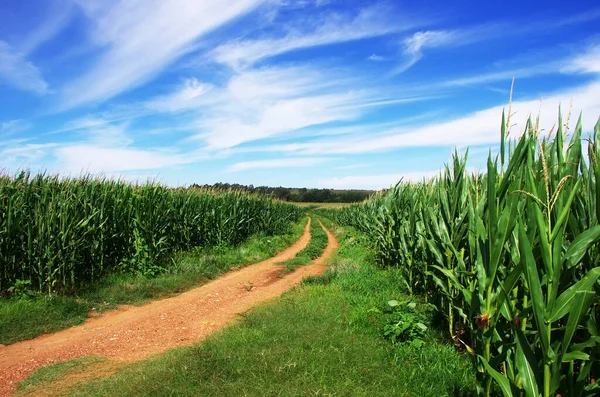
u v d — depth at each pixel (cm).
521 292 423
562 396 353
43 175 1121
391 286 973
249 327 693
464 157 666
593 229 314
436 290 761
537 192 377
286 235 2798
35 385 527
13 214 916
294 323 691
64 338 732
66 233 969
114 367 592
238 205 2114
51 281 948
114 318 861
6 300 848
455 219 650
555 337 380
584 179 389
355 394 445
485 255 407
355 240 2084
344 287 980
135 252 1256
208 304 969
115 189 1268
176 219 1573
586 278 299
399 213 1175
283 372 489
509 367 375
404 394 457
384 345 598
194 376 484
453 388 471
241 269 1466
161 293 1055
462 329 608
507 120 447
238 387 455
